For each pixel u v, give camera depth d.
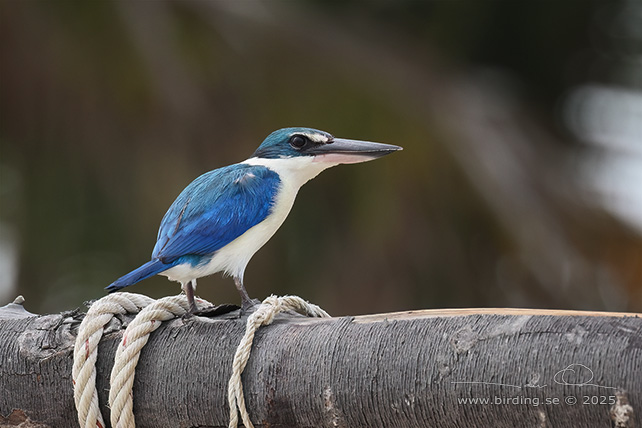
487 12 12.98
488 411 4.35
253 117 11.60
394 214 11.27
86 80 11.40
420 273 11.30
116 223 11.64
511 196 11.42
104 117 11.50
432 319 4.63
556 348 4.23
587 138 13.20
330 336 4.79
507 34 13.22
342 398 4.66
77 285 11.98
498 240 11.41
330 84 11.82
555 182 11.99
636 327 4.15
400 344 4.59
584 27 13.27
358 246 11.27
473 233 11.47
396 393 4.54
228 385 4.90
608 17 13.22
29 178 11.81
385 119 11.65
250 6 12.02
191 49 11.59
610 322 4.21
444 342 4.48
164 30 11.46
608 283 11.46
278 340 4.90
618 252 11.54
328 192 11.42
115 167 11.59
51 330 5.31
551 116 13.38
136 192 11.52
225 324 5.11
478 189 11.38
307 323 4.97
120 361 5.03
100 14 11.28
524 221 11.30
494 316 4.48
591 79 13.52
